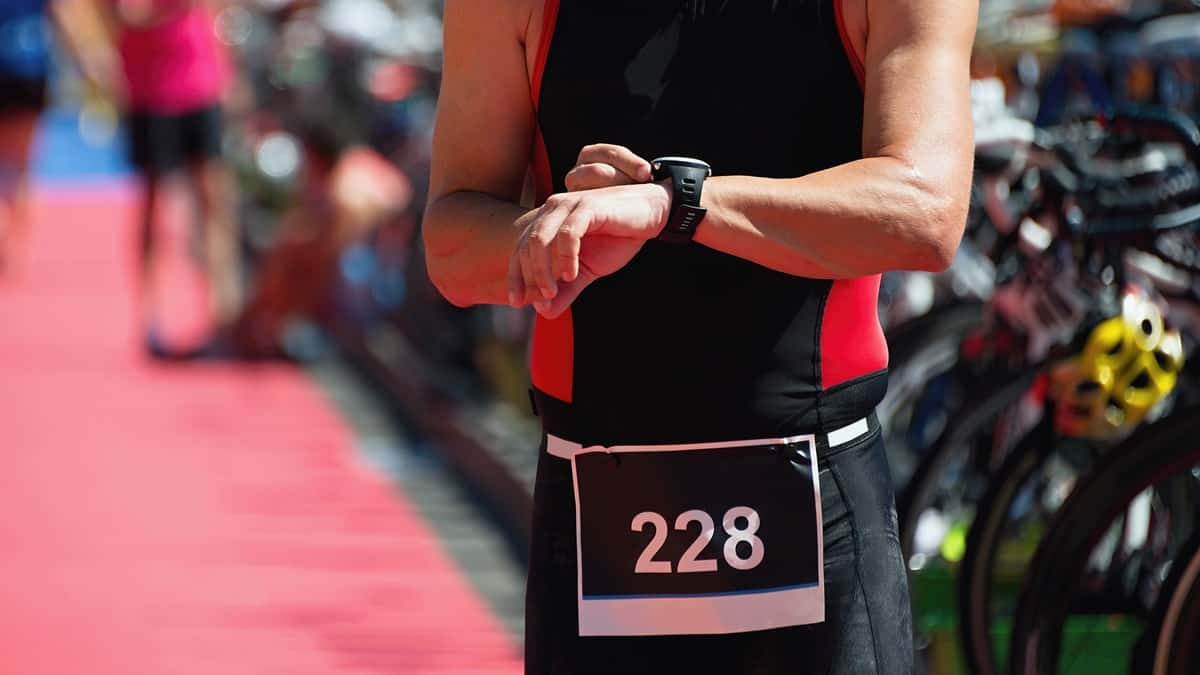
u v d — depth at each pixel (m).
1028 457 10.23
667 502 6.14
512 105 6.48
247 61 31.89
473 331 20.73
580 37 6.22
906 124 5.89
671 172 5.73
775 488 6.12
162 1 27.48
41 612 14.20
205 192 28.09
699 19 6.13
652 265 6.12
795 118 6.12
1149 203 10.05
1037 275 10.57
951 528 11.64
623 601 6.19
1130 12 13.77
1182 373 10.23
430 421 21.27
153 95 27.56
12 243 34.41
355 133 25.64
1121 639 10.38
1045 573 9.44
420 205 21.64
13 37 33.31
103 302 32.31
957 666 11.23
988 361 11.64
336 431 21.80
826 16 6.10
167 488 18.67
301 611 14.28
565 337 6.33
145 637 13.58
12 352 27.08
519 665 12.91
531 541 6.57
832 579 6.20
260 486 18.83
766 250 5.78
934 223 5.81
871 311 6.37
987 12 15.01
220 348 27.41
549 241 5.57
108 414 22.66
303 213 26.75
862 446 6.36
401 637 13.52
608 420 6.21
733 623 6.11
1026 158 10.67
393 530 17.05
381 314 26.08
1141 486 9.16
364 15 25.73
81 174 52.25
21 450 20.53
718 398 6.10
